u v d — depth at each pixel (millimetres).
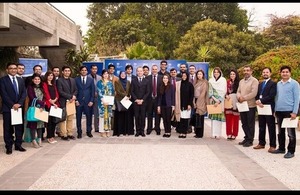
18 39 13992
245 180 4836
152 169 5355
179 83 8320
